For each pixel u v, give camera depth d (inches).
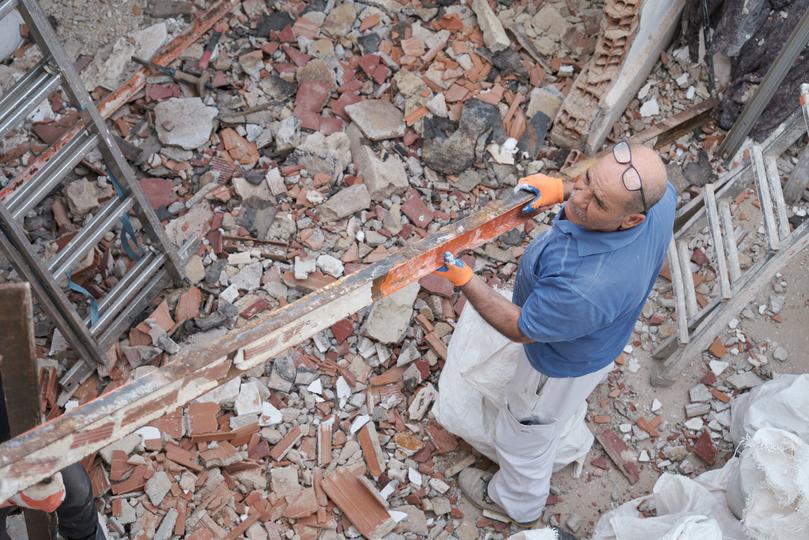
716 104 211.6
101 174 192.7
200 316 180.5
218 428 165.5
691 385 180.9
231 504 158.4
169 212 192.7
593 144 203.6
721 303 165.0
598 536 156.7
